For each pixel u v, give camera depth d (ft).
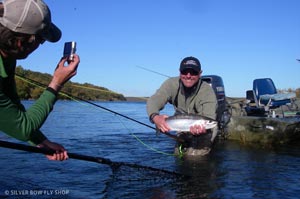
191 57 7.54
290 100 11.62
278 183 5.61
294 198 4.87
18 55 2.52
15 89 3.07
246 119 10.05
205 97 7.61
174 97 7.79
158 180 5.67
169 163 7.12
